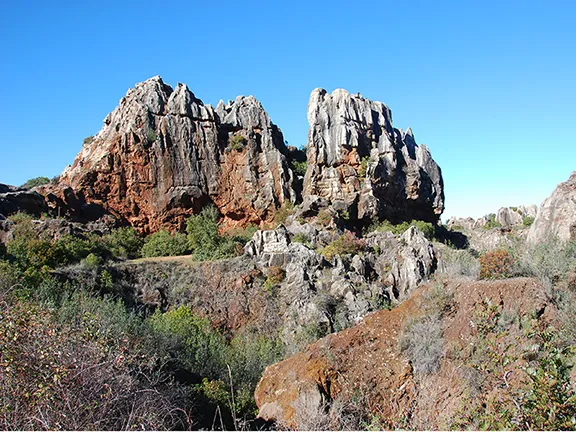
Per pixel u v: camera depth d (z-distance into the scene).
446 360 11.05
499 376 7.00
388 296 30.16
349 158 50.84
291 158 57.97
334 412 10.25
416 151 64.81
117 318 18.80
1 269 24.41
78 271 30.06
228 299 32.19
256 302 31.45
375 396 11.08
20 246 31.31
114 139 48.53
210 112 52.41
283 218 46.97
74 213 44.41
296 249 35.03
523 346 8.00
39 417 6.45
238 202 50.53
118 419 7.18
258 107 55.09
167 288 33.56
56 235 37.12
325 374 11.62
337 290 30.27
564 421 5.16
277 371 12.83
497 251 15.20
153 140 48.97
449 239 58.50
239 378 18.83
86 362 7.37
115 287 31.41
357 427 10.02
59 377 6.68
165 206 48.00
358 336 12.84
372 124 55.16
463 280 13.57
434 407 9.70
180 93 52.12
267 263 34.38
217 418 13.09
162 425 7.66
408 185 55.62
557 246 14.79
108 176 47.62
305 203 45.81
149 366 12.17
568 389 6.01
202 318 29.70
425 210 59.62
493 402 6.20
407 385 10.96
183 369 17.98
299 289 31.08
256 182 50.81
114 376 7.70
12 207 39.66
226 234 43.56
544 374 5.48
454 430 6.93
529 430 5.16
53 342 7.64
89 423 6.58
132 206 47.62
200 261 36.97
